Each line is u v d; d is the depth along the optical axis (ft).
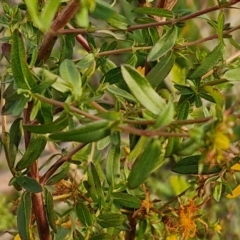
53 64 2.83
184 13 2.75
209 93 2.57
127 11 3.07
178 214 2.84
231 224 4.41
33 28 2.68
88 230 2.76
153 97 2.26
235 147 2.65
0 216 3.39
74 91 2.37
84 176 2.99
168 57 2.60
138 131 2.22
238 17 4.52
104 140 2.74
